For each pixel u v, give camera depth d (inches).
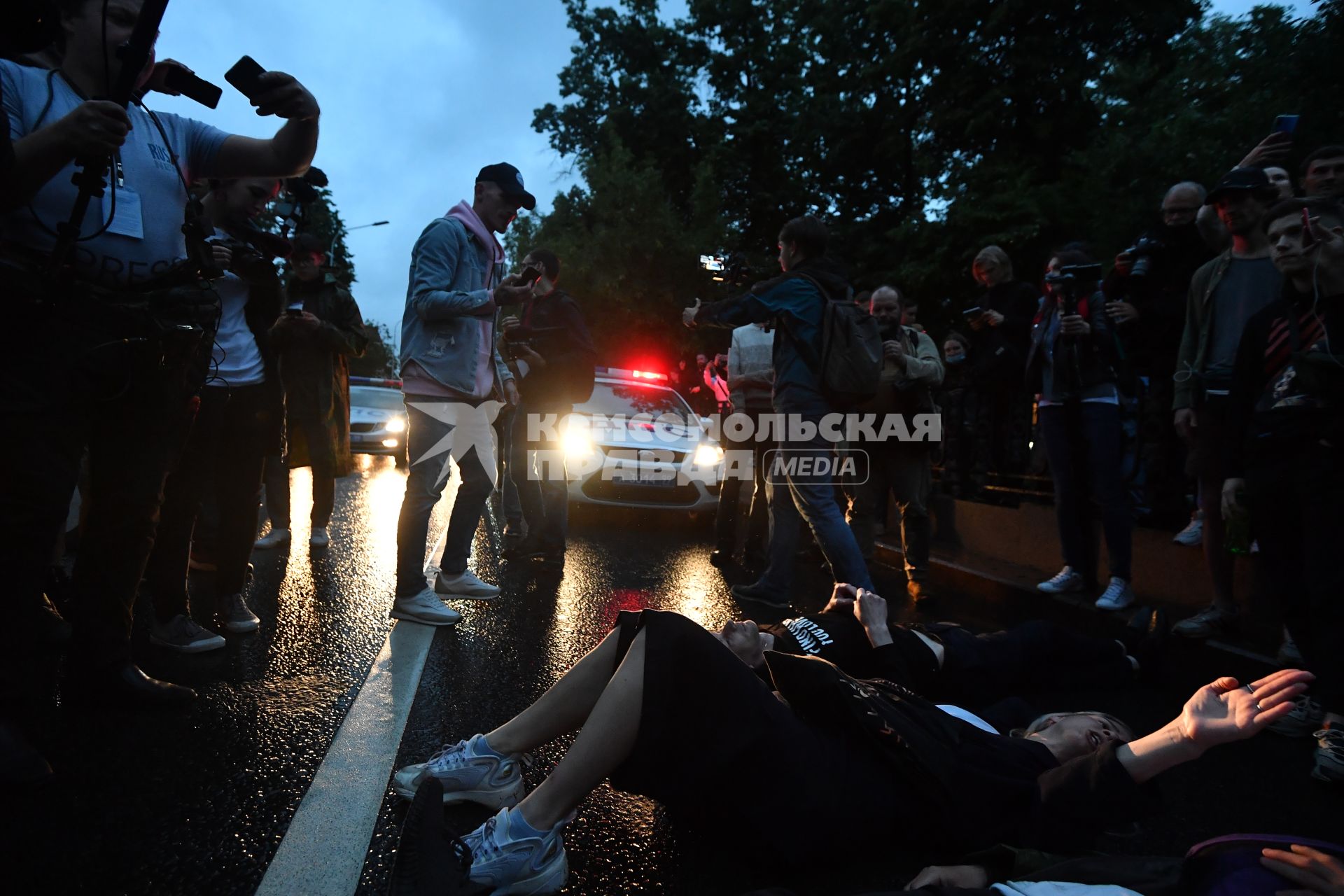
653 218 853.2
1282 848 59.7
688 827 93.0
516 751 90.4
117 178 96.6
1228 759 121.2
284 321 225.1
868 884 84.5
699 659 77.4
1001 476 270.8
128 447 107.1
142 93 103.0
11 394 89.5
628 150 912.3
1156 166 500.1
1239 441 135.4
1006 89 605.9
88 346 94.0
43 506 92.1
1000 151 628.1
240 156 109.4
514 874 75.6
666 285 848.9
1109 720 93.4
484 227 169.8
